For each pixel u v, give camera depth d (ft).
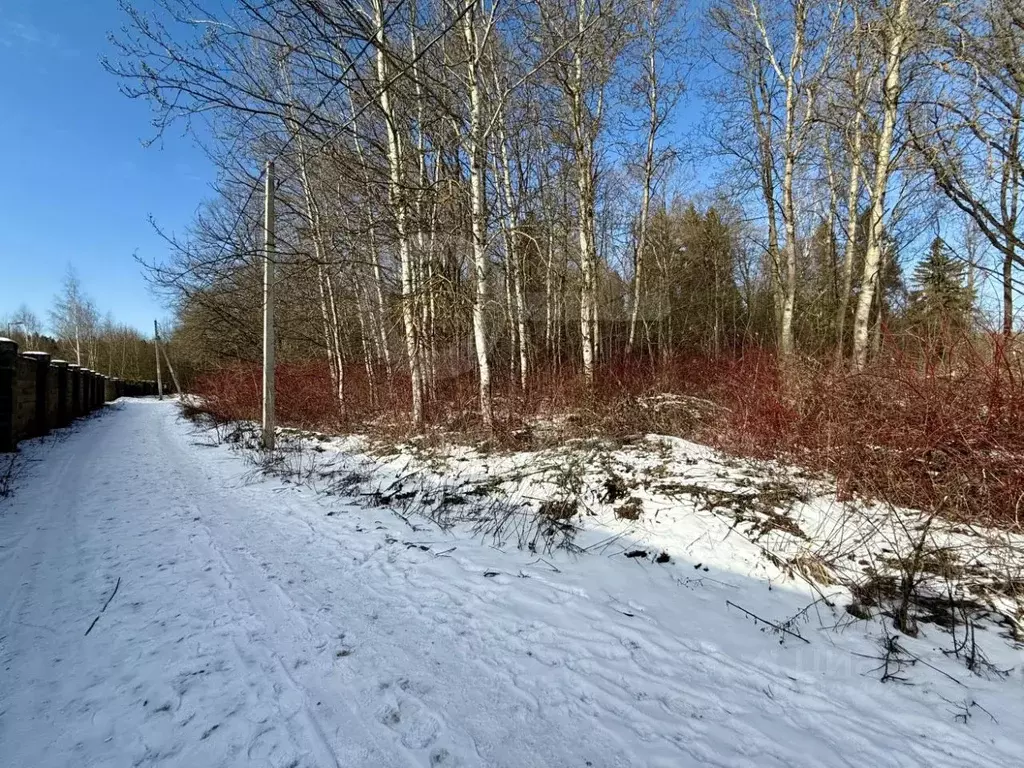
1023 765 7.32
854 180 41.52
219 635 10.25
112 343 177.99
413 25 32.01
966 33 21.38
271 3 22.91
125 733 7.52
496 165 40.14
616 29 35.24
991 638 10.23
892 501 15.34
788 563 13.19
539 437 29.19
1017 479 13.52
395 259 39.32
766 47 43.21
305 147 39.22
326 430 42.14
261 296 50.67
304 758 7.06
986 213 22.91
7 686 8.58
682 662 9.72
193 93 25.54
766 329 74.38
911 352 20.17
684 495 17.47
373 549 15.56
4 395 30.86
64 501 20.74
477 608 11.69
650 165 58.80
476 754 7.22
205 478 26.32
